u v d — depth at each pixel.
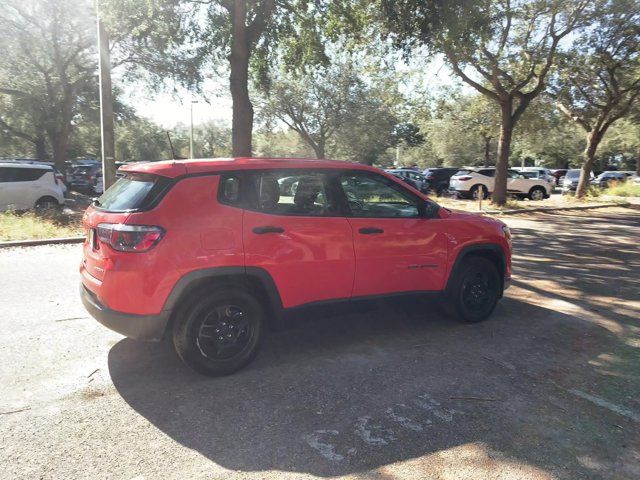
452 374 4.10
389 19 12.07
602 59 20.30
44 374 3.99
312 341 4.81
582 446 3.09
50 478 2.71
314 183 4.36
